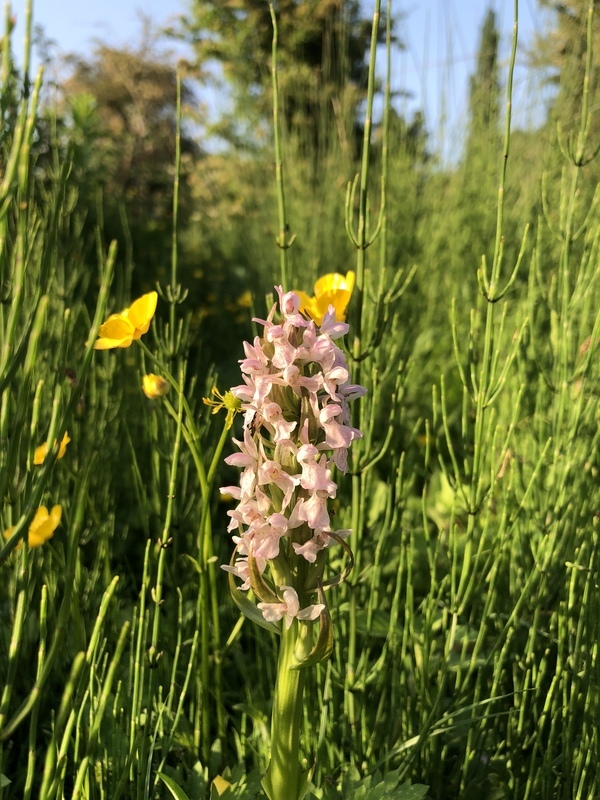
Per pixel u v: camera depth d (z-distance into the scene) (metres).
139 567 0.31
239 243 0.79
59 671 0.20
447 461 0.36
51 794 0.11
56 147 0.29
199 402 0.29
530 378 0.30
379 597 0.25
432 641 0.20
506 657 0.20
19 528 0.10
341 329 0.13
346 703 0.20
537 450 0.24
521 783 0.19
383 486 0.30
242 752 0.19
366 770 0.18
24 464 0.14
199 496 0.27
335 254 0.57
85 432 0.26
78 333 0.33
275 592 0.13
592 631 0.17
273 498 0.13
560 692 0.20
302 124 0.67
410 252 0.55
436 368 0.47
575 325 0.25
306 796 0.17
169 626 0.22
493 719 0.20
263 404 0.12
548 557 0.19
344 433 0.12
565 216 0.23
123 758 0.17
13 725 0.10
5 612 0.19
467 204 0.53
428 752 0.19
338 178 0.59
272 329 0.12
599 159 0.38
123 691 0.19
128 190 0.93
